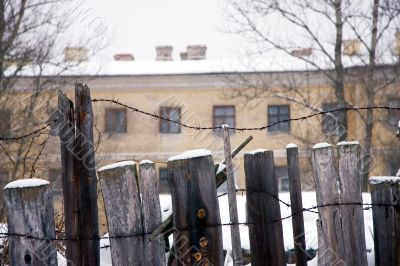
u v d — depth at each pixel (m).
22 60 15.28
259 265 3.48
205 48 25.98
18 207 3.20
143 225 3.35
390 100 19.12
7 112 15.50
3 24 14.03
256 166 3.54
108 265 4.62
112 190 3.33
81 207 3.39
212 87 23.11
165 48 25.92
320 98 20.36
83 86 3.49
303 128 20.33
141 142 22.69
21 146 11.99
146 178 3.39
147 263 3.31
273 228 3.51
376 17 17.39
